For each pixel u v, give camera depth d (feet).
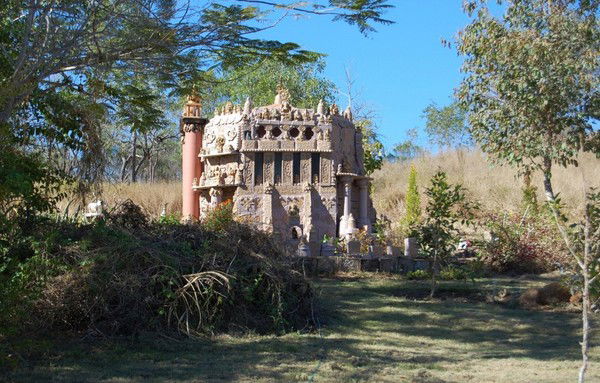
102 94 35.96
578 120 47.52
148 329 32.78
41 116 37.73
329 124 76.07
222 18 31.09
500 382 25.30
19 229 33.55
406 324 39.83
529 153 48.42
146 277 33.40
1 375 25.35
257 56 33.65
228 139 74.64
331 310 41.98
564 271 47.21
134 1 30.96
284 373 26.45
